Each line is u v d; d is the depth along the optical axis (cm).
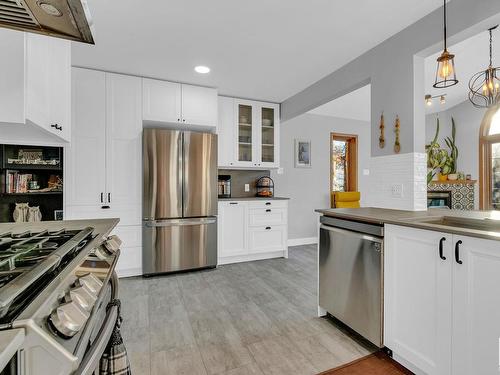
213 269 335
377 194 240
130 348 171
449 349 125
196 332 191
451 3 183
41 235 101
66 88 155
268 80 328
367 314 169
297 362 159
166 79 322
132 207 306
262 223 374
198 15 202
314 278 303
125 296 252
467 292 117
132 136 308
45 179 301
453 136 541
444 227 128
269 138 414
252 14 201
